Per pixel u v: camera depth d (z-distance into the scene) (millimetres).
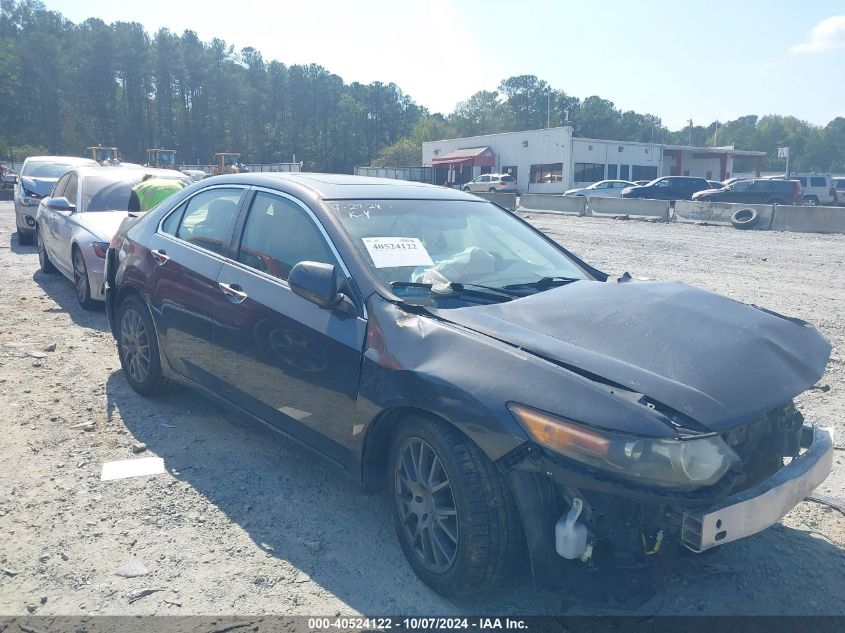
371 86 142750
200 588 3064
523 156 54250
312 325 3520
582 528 2637
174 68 116562
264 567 3230
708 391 2725
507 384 2768
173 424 4824
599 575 2770
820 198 35875
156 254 4793
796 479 2812
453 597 2984
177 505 3758
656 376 2750
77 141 96938
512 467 2688
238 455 4387
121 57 110750
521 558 2889
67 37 109812
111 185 9234
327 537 3498
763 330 3279
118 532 3482
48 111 100250
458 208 4383
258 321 3834
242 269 4086
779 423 3121
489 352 2918
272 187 4207
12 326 7305
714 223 21969
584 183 51781
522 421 2658
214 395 4324
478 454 2816
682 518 2570
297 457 4391
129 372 5281
